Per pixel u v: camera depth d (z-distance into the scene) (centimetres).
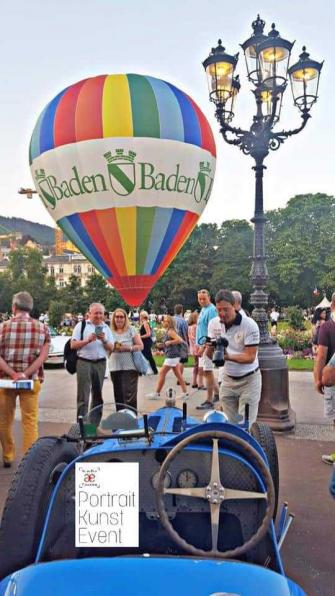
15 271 9312
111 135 937
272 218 8350
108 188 946
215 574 227
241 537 294
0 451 697
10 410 628
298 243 7550
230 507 295
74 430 452
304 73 883
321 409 973
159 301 8650
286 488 566
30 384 583
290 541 445
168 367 1062
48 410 986
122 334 837
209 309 988
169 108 970
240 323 580
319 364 586
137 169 942
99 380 790
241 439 276
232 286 7825
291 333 2042
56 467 328
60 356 1642
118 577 224
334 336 581
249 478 290
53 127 972
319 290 7450
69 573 228
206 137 1020
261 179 902
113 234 975
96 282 8719
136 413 421
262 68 869
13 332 600
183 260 8344
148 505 301
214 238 8688
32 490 301
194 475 296
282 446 726
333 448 716
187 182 986
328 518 491
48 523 280
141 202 958
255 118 885
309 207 7969
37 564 240
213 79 896
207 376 960
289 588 231
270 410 802
